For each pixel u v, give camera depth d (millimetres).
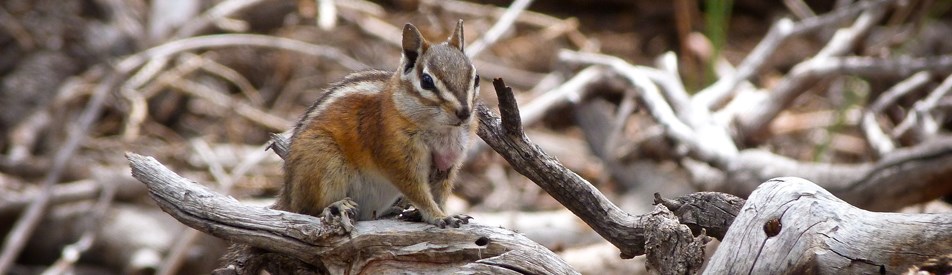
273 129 17375
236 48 18906
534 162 7750
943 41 18453
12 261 13844
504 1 22078
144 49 17984
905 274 6703
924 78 15375
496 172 16469
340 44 19234
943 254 6789
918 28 17016
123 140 16766
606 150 15594
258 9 19203
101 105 15922
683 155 14219
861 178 12000
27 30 17891
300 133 8906
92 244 14414
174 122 17891
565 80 16953
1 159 15672
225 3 19125
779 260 7016
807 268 6906
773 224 7156
